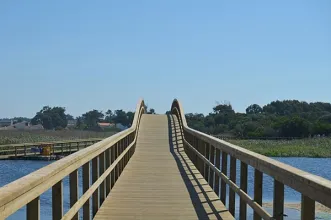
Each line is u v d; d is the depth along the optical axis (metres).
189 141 16.50
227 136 70.19
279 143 58.78
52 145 38.31
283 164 4.20
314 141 60.53
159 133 23.55
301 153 49.16
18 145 36.06
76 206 5.00
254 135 70.19
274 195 4.29
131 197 8.74
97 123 118.81
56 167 4.10
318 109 101.94
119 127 103.62
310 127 71.38
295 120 71.81
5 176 25.00
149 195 8.97
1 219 2.79
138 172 12.30
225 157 7.98
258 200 5.16
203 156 10.90
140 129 24.58
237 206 14.24
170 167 13.39
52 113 128.38
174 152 17.94
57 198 4.36
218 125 81.88
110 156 9.32
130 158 15.70
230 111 86.88
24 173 26.50
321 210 13.95
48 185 3.82
